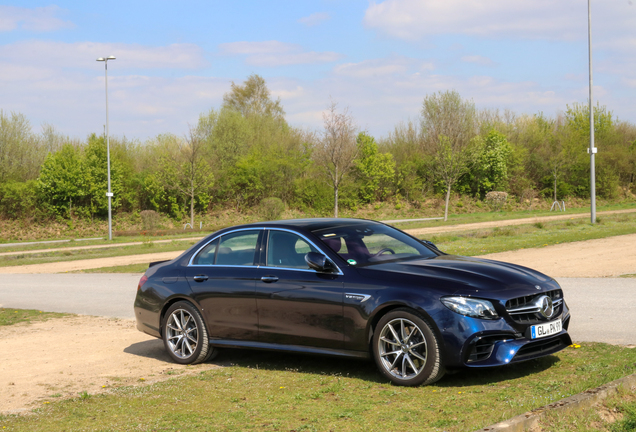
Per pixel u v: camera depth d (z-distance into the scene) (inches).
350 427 164.2
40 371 264.7
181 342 270.8
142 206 1871.3
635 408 160.7
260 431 165.6
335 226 251.9
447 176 1592.0
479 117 2409.0
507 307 198.1
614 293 378.3
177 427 172.9
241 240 260.4
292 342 235.3
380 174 2003.0
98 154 1791.3
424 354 202.8
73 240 1416.1
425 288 204.4
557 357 233.0
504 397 181.3
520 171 2124.8
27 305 487.2
